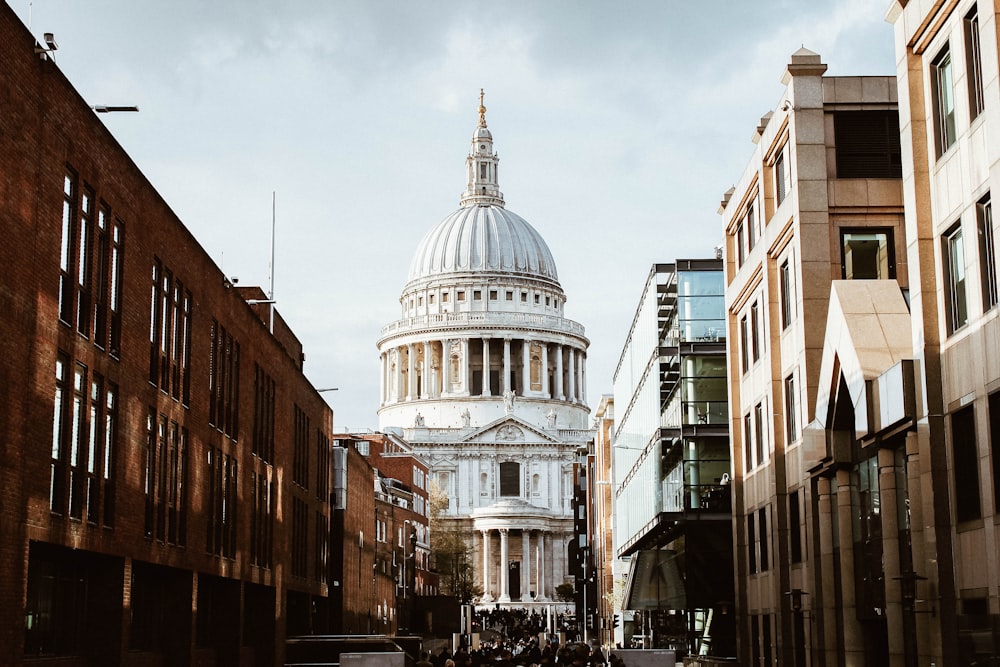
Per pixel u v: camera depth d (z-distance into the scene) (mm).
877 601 38750
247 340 51906
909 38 35031
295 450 64438
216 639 49062
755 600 56969
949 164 32906
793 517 49625
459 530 194750
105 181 33188
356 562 87812
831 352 41625
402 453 168625
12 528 26625
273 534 57250
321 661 53281
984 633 30719
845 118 46594
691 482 67875
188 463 42062
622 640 107625
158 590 41781
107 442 33812
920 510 34750
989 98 29750
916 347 34688
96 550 32281
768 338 51719
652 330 75312
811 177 46188
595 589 137000
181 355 41500
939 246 33750
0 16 25625
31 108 27562
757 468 56000
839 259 46000
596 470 135375
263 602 56531
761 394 54469
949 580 32906
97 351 32719
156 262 38562
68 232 30812
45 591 31312
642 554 87375
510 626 160875
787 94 47312
